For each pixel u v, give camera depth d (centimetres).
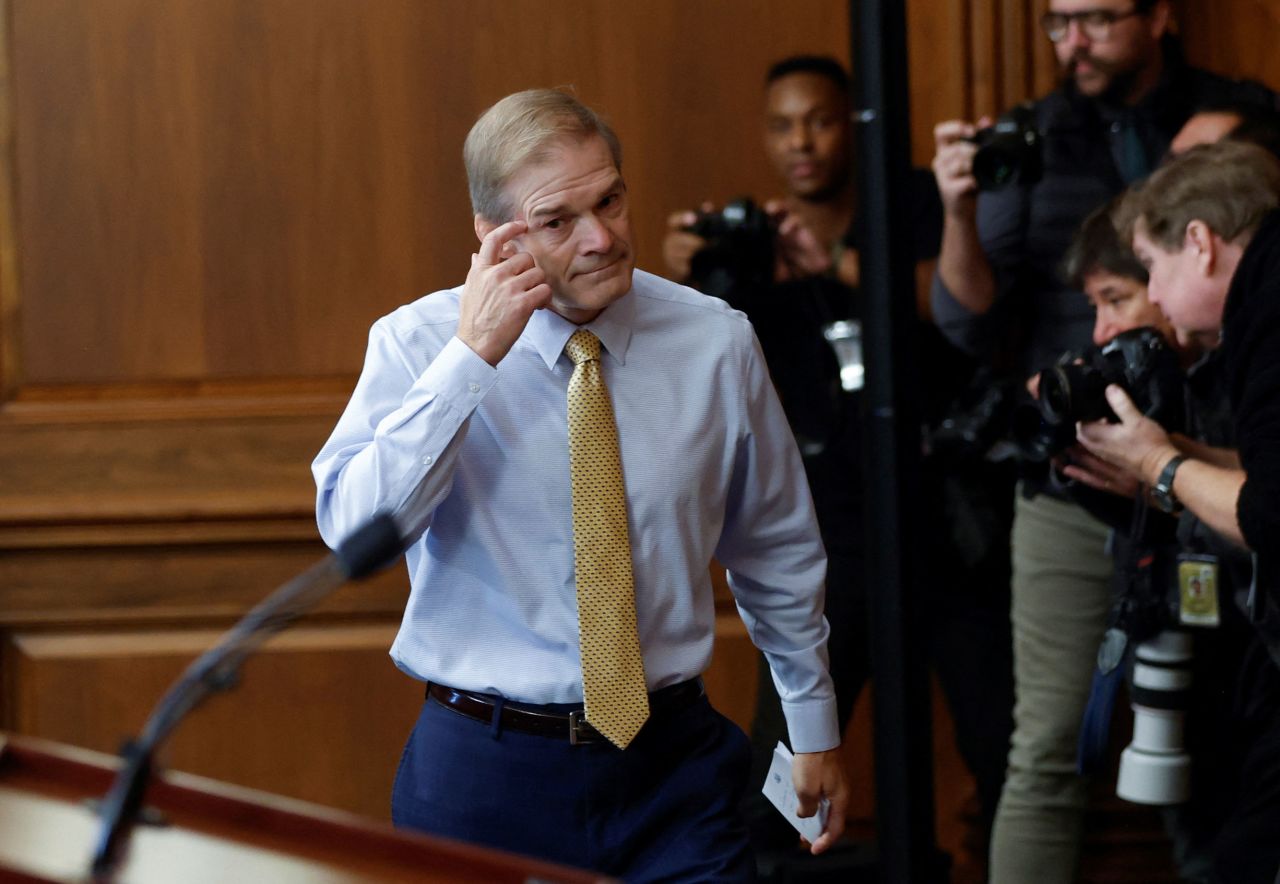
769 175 1196
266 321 1203
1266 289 767
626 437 671
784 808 755
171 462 1199
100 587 1195
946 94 1187
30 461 1198
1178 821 998
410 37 1193
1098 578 1032
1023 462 1002
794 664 734
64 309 1202
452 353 627
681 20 1194
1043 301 1099
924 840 900
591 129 647
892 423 893
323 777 1191
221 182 1198
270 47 1191
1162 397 863
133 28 1191
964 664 1123
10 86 1191
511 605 662
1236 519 779
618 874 671
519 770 661
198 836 439
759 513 717
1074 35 1070
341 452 664
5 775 482
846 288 1139
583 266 641
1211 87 1080
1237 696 916
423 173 1198
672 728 676
